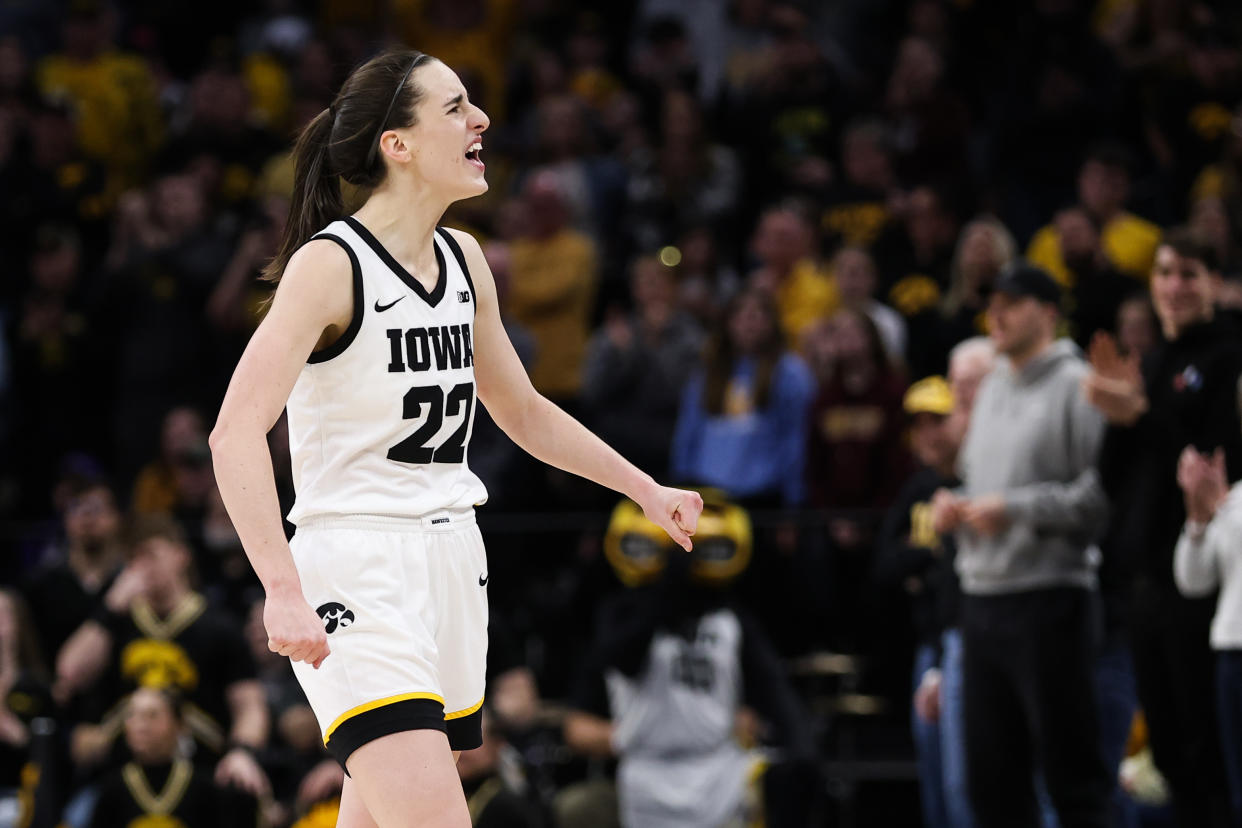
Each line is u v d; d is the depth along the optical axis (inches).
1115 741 467.5
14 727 546.9
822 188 761.6
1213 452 403.2
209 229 764.6
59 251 770.2
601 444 280.8
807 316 685.3
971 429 436.5
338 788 487.8
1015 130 768.3
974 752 422.3
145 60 897.5
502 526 597.0
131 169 846.5
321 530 250.2
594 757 534.6
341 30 863.1
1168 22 772.0
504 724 498.3
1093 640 413.4
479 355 274.7
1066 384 417.4
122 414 740.7
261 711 533.6
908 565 491.5
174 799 498.3
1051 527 406.0
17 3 911.0
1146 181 724.0
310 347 245.8
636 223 767.1
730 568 514.3
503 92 893.2
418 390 252.5
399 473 253.4
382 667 243.9
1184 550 392.8
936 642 483.2
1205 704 399.9
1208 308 414.3
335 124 259.9
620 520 520.7
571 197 763.4
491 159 823.1
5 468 758.5
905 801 559.8
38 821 505.7
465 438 262.7
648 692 509.7
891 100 778.8
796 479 609.0
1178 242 412.2
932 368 642.8
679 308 691.4
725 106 818.2
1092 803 406.9
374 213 256.1
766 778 503.5
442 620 256.5
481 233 754.8
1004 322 422.3
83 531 589.9
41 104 818.8
